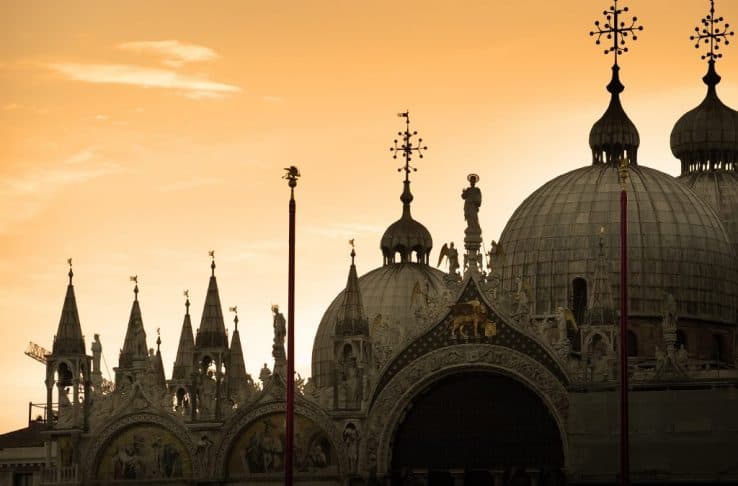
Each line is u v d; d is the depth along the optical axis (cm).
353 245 13425
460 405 12962
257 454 13200
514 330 12744
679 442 12369
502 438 12862
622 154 15150
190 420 13338
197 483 13250
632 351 14150
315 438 13062
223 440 13250
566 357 12625
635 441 12419
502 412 12888
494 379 12912
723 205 15562
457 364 12800
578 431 12506
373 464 12900
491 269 13025
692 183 15738
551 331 13975
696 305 14275
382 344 13212
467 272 12875
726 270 14500
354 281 13325
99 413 13550
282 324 13250
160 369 15888
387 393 12938
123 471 13462
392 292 16012
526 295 13638
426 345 12900
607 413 12475
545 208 14712
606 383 12512
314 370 16000
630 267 14262
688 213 14525
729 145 15862
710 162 15862
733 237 15450
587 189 14712
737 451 12275
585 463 12469
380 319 14300
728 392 12338
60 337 13638
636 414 12438
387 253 16712
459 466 12900
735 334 14488
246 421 13212
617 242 14338
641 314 14150
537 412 12825
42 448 16075
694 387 12400
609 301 12788
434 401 13012
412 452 12988
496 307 12794
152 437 13438
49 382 13638
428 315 12938
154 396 13438
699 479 12319
